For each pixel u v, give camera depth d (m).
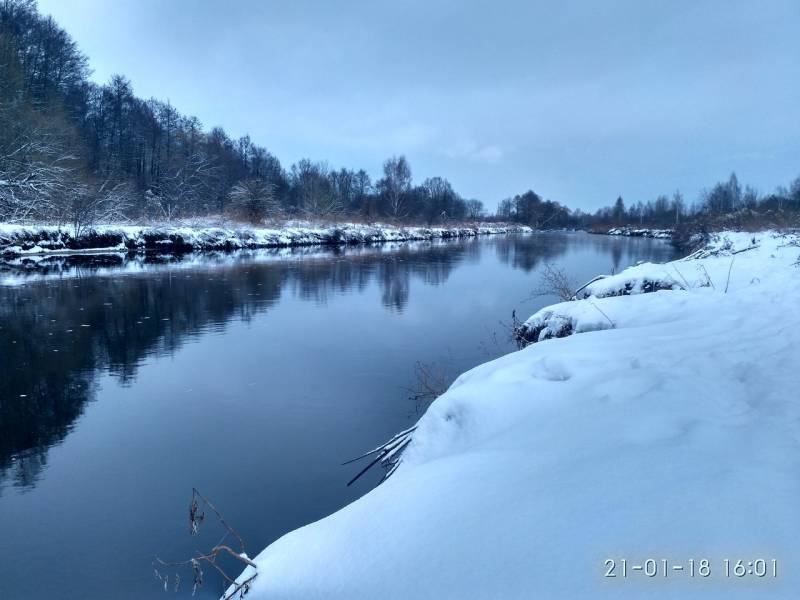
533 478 2.47
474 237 57.84
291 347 9.77
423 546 2.23
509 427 3.37
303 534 2.85
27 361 8.76
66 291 15.20
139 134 45.75
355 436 6.04
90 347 9.65
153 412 6.72
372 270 22.06
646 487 2.15
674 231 43.00
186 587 3.63
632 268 11.66
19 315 12.11
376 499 2.83
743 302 6.23
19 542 4.17
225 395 7.30
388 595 2.04
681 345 4.39
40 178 24.50
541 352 4.83
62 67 38.75
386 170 59.31
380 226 48.22
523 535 2.06
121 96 44.41
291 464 5.40
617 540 1.90
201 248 29.88
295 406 6.93
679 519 1.92
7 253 21.73
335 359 9.00
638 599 1.62
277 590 2.40
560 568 1.83
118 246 26.34
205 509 4.60
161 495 4.84
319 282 18.19
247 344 9.97
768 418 2.70
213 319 12.16
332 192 50.94
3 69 26.39
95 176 32.09
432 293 16.12
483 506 2.35
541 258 28.36
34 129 25.02
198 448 5.73
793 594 1.53
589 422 2.97
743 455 2.30
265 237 34.31
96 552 4.04
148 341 10.12
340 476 5.16
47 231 23.84
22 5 36.72
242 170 56.22
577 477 2.36
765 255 11.59
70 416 6.59
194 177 43.84
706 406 2.93
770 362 3.53
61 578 3.74
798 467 2.16
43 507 4.65
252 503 4.70
